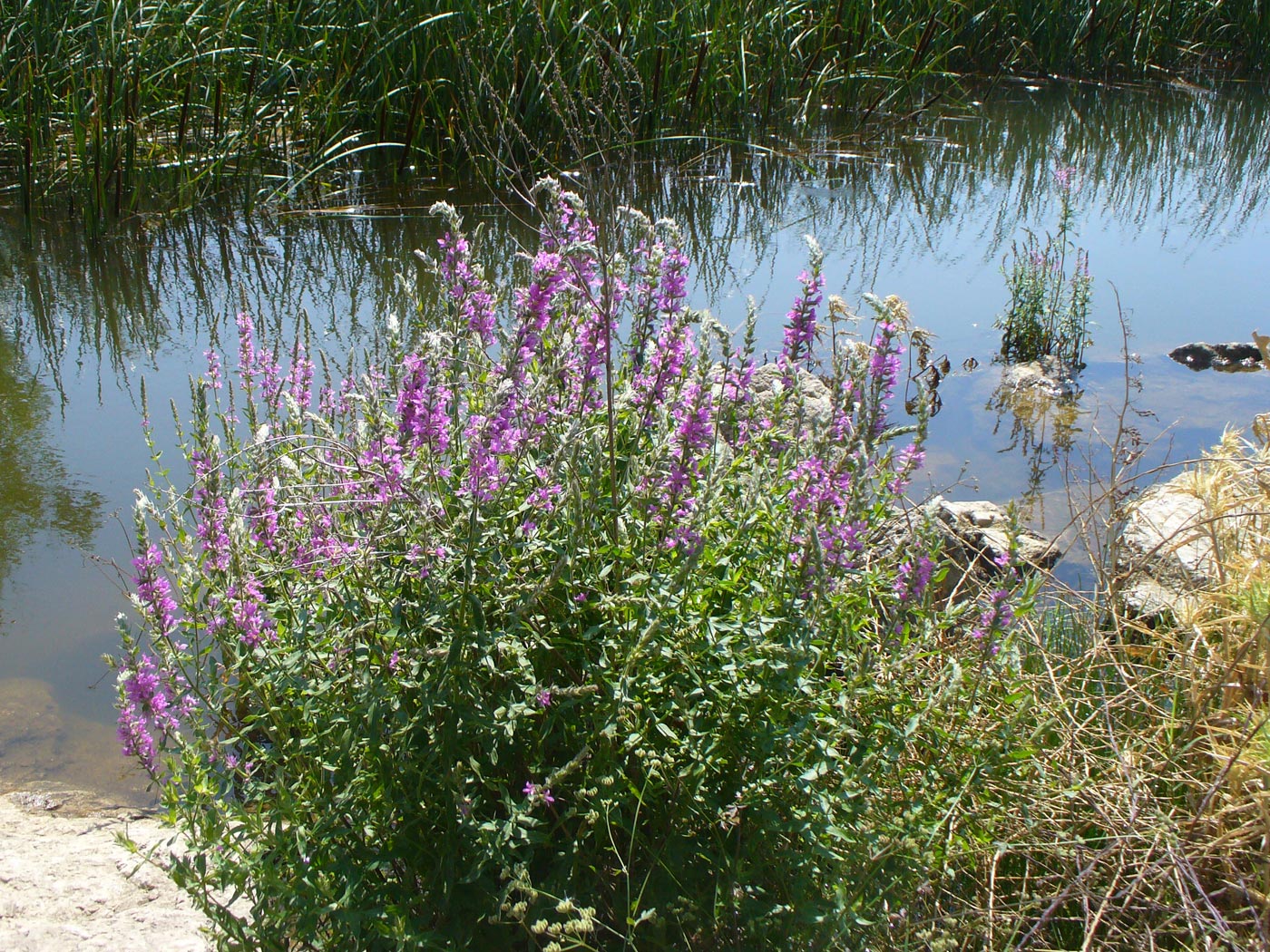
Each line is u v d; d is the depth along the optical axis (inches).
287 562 139.3
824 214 438.3
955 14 687.1
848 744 120.6
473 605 108.7
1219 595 155.9
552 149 434.3
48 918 133.5
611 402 122.2
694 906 106.9
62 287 346.3
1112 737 144.3
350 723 105.8
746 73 534.3
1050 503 242.2
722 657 111.7
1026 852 135.2
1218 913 125.0
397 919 100.5
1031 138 574.9
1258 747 135.8
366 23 456.8
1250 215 452.8
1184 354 321.4
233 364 287.9
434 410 117.3
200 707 122.3
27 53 413.7
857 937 111.7
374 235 395.9
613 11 473.7
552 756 116.3
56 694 176.6
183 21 448.8
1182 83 726.5
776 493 128.5
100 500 223.0
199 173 419.2
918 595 121.6
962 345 326.3
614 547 114.6
